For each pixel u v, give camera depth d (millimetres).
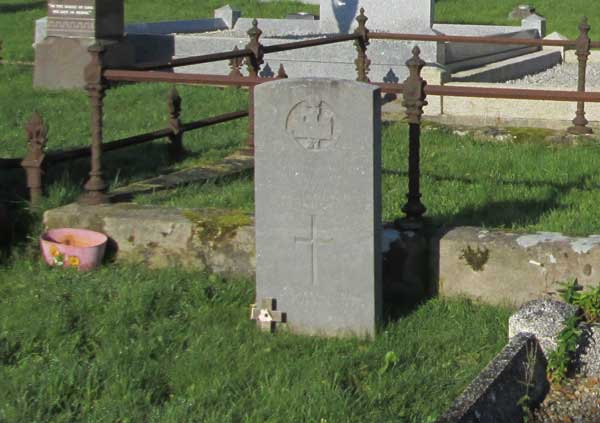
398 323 5875
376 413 4793
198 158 9781
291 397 4902
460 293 6172
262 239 5770
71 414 4812
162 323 5824
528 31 17156
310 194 5652
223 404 4887
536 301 5445
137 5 25703
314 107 5551
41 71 14797
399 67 14250
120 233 6762
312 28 18641
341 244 5660
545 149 10242
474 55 15117
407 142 10375
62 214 6902
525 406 4812
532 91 6344
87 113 12539
